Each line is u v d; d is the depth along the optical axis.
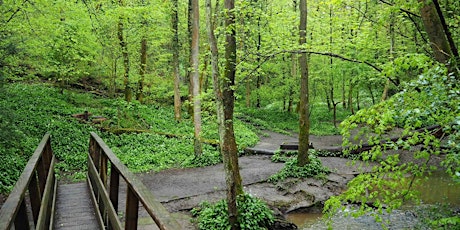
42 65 17.25
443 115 3.34
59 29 14.36
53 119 16.05
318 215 9.48
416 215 8.50
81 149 14.23
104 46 15.80
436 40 4.71
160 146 16.27
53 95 20.28
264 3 19.25
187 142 17.41
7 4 11.43
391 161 3.86
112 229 3.53
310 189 11.10
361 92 25.81
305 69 12.20
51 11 13.27
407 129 3.50
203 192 10.77
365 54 10.32
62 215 5.52
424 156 3.54
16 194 2.45
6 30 11.89
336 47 8.26
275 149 17.78
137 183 2.55
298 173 12.20
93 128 16.47
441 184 10.74
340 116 28.03
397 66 3.85
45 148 5.70
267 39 9.97
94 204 5.62
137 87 23.64
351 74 20.84
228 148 7.52
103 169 5.24
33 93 19.36
